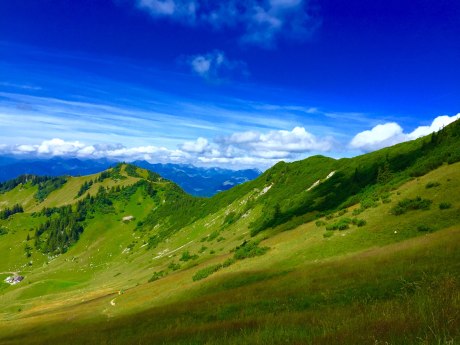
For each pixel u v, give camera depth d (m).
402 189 56.22
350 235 47.03
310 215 81.12
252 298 32.78
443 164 59.41
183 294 51.84
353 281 26.95
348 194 81.06
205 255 98.62
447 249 27.08
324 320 12.67
